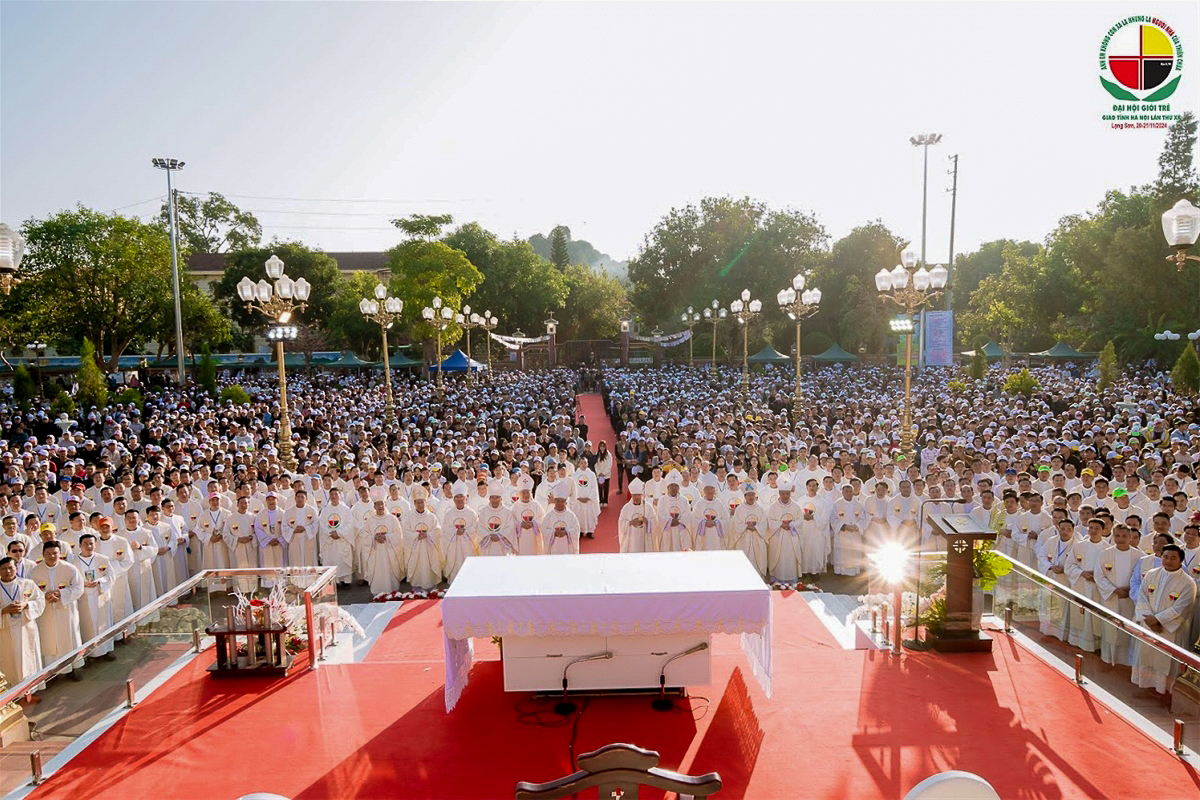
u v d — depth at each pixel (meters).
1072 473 14.11
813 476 14.04
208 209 70.38
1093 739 6.04
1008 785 5.43
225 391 31.48
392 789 5.58
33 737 6.01
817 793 5.39
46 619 8.73
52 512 13.02
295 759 6.03
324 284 56.62
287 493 13.25
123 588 10.24
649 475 17.73
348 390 37.84
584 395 43.78
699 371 45.84
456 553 12.09
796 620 9.78
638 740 6.17
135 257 41.41
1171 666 5.88
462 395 32.50
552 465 14.49
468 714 6.70
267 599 7.67
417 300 42.09
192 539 12.40
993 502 11.61
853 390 33.62
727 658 7.95
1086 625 6.92
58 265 40.28
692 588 6.60
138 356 55.03
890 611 8.17
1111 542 9.03
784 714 6.53
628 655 6.79
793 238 57.75
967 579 7.80
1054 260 54.50
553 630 6.46
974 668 7.41
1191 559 8.28
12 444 22.59
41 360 50.44
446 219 43.78
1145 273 43.19
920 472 14.45
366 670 7.74
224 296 56.47
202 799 5.54
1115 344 45.03
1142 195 45.41
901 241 56.06
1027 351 56.28
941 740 6.06
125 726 6.61
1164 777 5.49
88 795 5.62
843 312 56.06
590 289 70.38
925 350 33.25
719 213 59.00
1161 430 19.44
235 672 7.55
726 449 16.67
